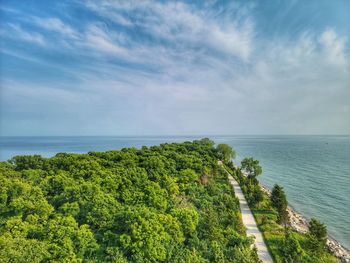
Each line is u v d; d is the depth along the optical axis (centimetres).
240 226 3950
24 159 5544
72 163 5453
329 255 3709
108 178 4428
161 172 5516
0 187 3903
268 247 3606
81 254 2717
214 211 4325
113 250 2795
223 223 4019
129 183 4494
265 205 5281
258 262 3123
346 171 10525
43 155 17838
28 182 4469
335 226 5150
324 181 8806
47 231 2894
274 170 11188
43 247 2538
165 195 4253
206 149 9456
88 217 3275
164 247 2906
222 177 7156
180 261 2788
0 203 3684
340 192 7419
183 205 4234
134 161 6172
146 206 3797
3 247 2417
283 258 3284
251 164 7569
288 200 6806
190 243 3206
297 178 9438
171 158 6831
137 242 2817
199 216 3862
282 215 4441
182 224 3369
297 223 5019
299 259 3159
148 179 5100
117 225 3222
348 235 4762
